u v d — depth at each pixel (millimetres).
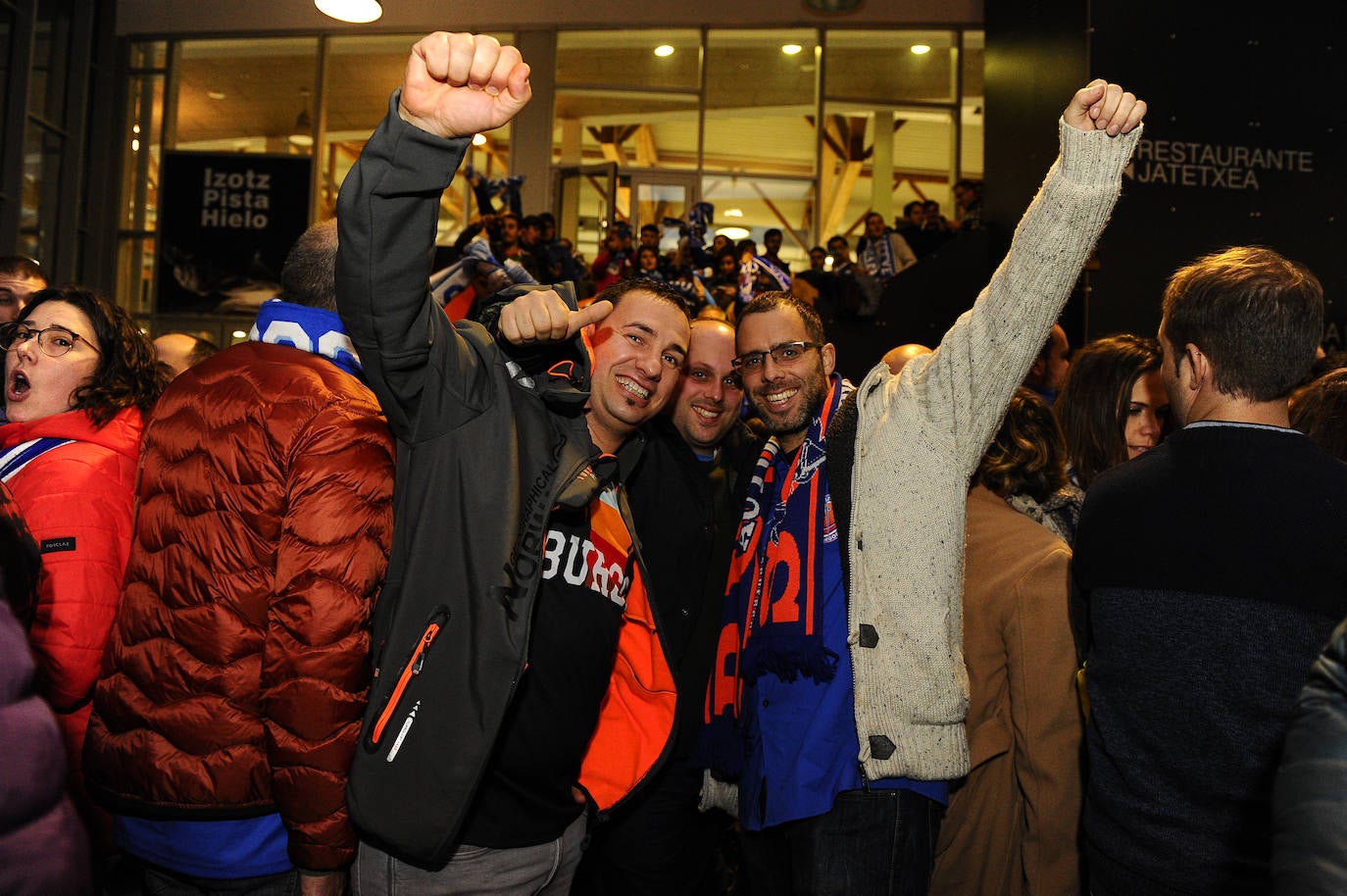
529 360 1522
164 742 1435
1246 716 1219
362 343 1317
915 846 1684
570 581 1553
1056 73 5867
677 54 10664
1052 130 5969
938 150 10672
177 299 10586
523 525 1411
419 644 1354
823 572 1811
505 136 10508
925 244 8188
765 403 2066
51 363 1752
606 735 1745
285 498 1438
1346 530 1204
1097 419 2162
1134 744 1312
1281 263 1339
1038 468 1956
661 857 2148
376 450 1488
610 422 1764
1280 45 5355
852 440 1799
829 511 1854
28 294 2480
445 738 1323
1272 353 1285
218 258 10609
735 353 2268
